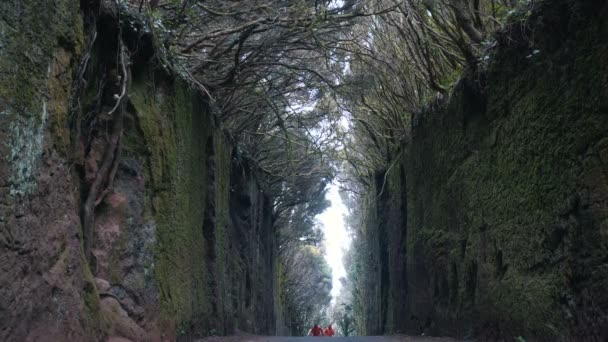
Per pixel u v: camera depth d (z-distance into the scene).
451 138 11.91
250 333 19.91
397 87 16.75
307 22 12.70
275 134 21.50
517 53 8.48
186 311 10.82
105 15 7.66
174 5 11.43
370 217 26.34
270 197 28.52
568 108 6.96
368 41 15.83
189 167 11.48
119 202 8.06
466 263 10.78
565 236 7.02
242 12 12.21
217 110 14.54
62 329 5.45
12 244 4.68
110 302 7.46
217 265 14.36
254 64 14.51
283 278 42.06
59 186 5.57
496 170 9.38
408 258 15.80
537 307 7.70
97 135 7.70
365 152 24.05
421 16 12.17
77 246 5.94
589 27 6.51
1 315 4.47
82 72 6.57
